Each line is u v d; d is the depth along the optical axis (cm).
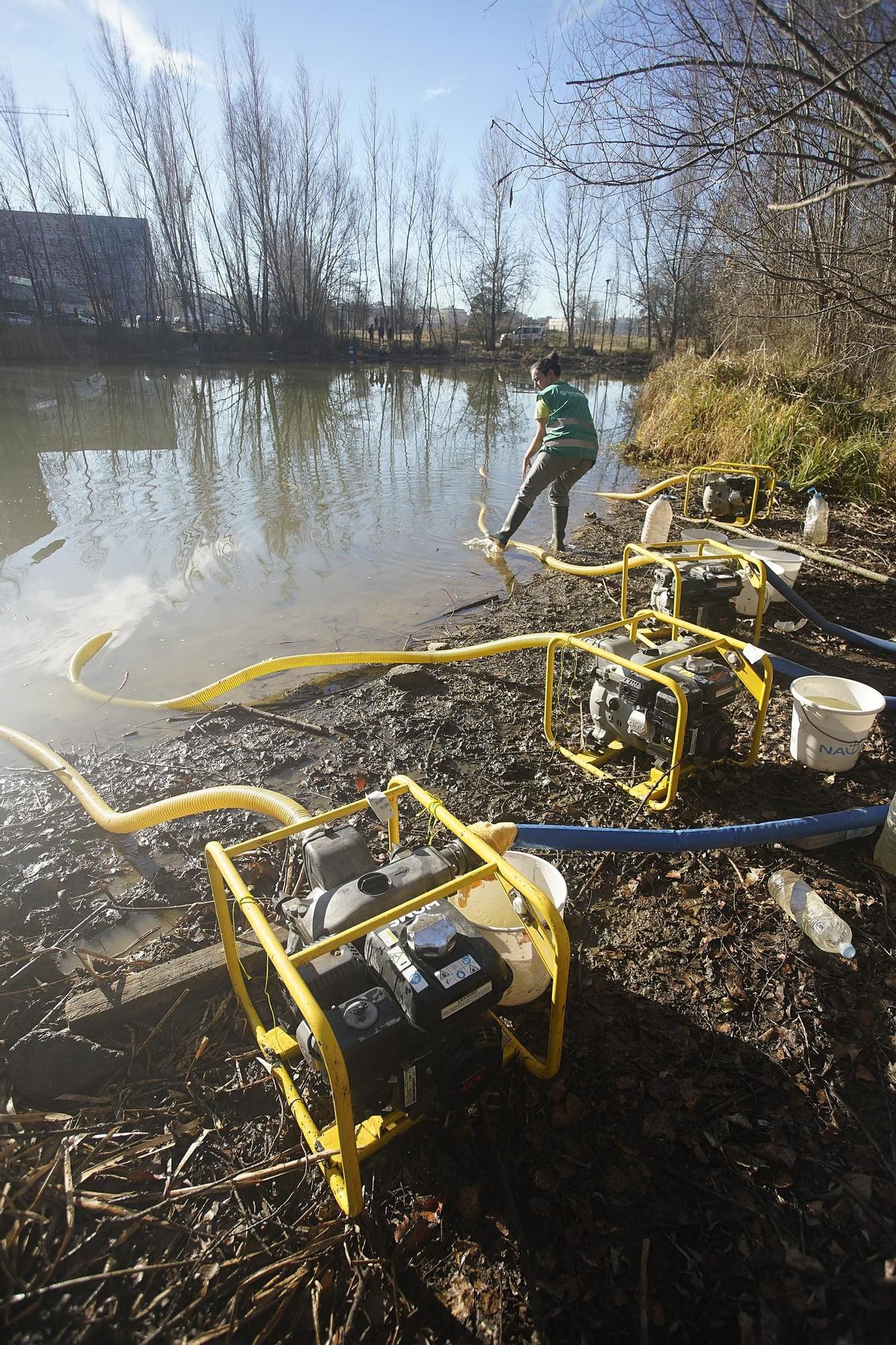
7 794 359
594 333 4228
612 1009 237
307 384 2400
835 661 489
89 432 1377
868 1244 176
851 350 906
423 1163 197
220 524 816
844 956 240
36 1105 213
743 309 1062
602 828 292
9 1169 192
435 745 396
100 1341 163
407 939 179
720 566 504
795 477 880
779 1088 211
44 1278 172
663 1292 170
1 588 626
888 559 696
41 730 417
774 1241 177
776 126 378
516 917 255
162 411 1667
